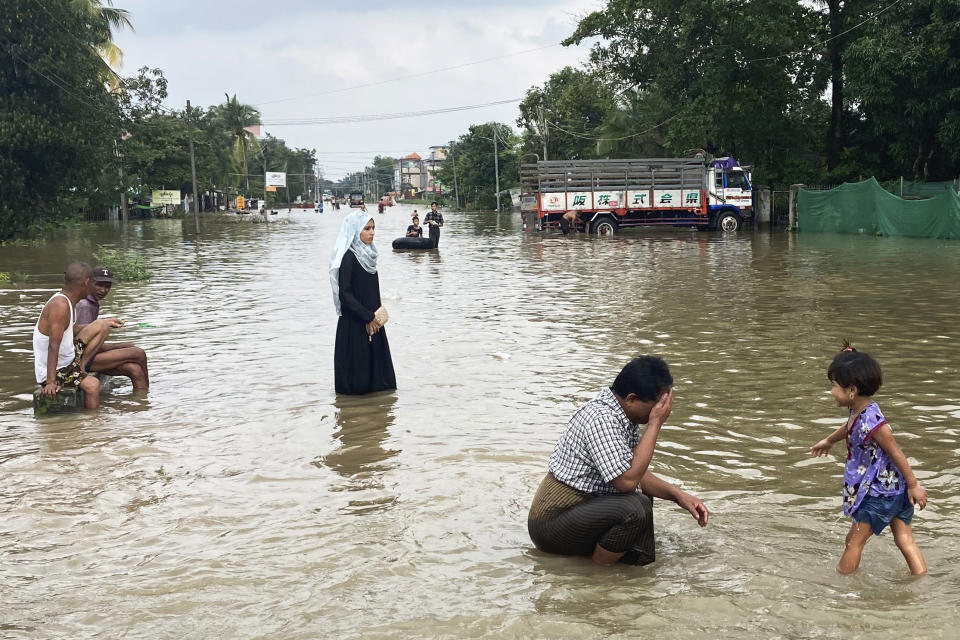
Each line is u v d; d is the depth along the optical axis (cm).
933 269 1794
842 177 3847
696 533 455
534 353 981
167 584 404
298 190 15488
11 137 3203
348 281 777
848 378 396
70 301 747
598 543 414
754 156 4119
